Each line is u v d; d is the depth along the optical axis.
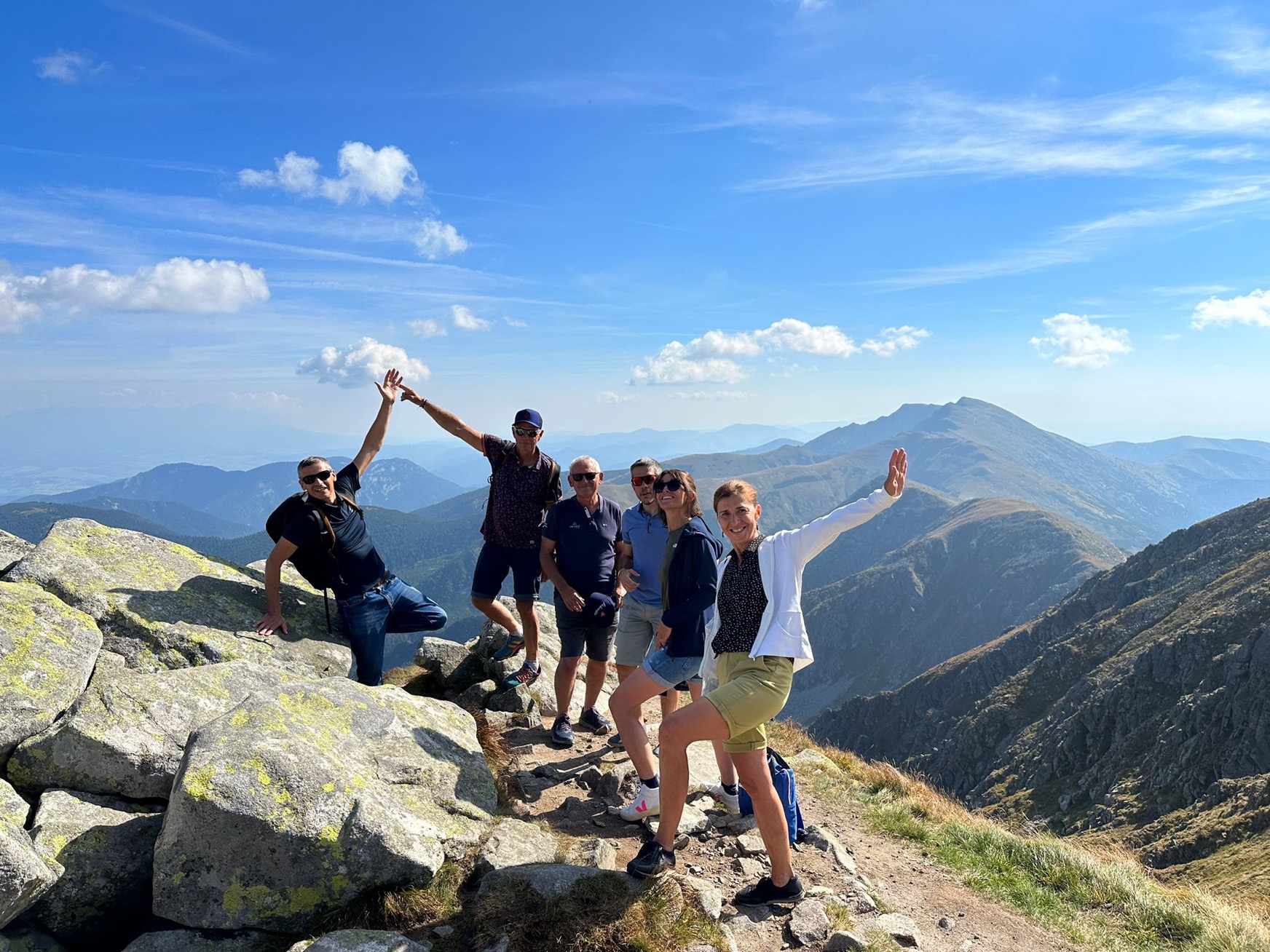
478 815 3.76
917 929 3.64
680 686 4.50
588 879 3.30
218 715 3.72
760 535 3.48
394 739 3.89
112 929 3.22
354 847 3.19
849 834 4.59
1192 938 3.92
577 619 4.74
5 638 3.69
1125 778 50.16
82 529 4.82
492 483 5.02
